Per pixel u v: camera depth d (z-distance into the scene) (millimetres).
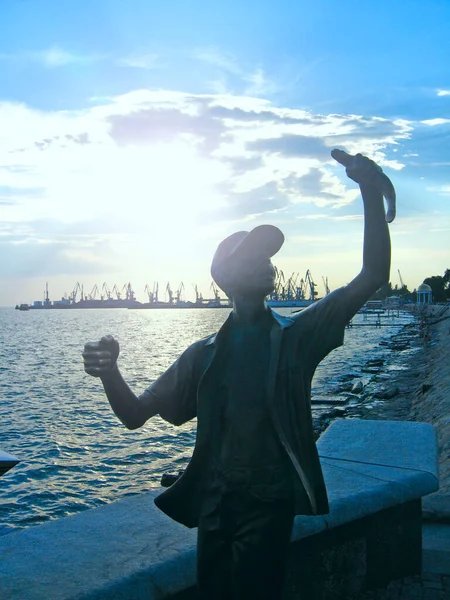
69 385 36656
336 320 2723
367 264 2686
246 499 2635
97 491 16016
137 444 20469
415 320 114875
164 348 67688
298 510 2662
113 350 2629
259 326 2781
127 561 3088
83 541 3316
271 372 2666
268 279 2727
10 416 26406
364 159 2645
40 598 2760
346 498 3789
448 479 10445
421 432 5195
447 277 151875
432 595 3990
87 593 2814
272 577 2627
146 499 3928
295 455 2639
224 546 2703
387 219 2580
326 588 3818
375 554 4078
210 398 2750
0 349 69938
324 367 46375
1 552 3205
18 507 14859
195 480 2797
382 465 4430
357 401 30562
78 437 21906
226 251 2811
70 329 124625
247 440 2662
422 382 35375
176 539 3322
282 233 2752
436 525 5078
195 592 3246
